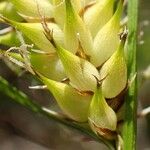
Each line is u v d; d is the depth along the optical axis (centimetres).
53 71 6
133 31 6
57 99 6
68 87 6
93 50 6
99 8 6
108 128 6
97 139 6
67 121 6
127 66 6
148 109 6
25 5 6
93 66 6
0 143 14
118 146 6
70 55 6
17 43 6
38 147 14
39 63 6
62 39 6
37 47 6
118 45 6
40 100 9
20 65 6
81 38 6
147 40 11
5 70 9
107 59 6
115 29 6
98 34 6
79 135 8
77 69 6
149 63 11
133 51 6
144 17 10
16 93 6
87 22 6
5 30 6
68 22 6
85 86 6
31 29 6
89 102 6
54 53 6
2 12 6
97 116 6
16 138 14
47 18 6
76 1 6
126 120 6
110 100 6
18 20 6
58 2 6
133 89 6
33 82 7
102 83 6
